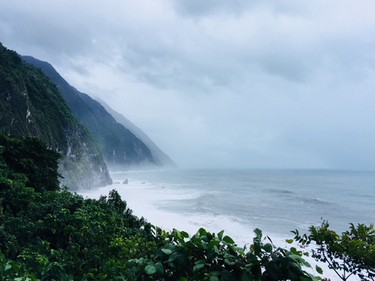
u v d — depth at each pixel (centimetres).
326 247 438
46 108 9594
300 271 272
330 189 11050
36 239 1620
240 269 280
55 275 735
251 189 10350
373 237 427
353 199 8044
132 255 615
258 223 4450
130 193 8500
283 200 7338
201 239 309
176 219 4525
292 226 4288
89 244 1567
